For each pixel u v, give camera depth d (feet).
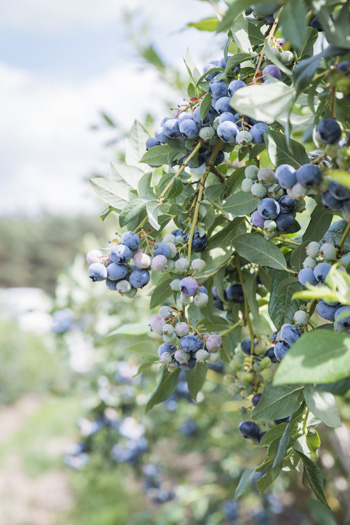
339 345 1.62
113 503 14.01
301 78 1.79
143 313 5.20
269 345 2.39
